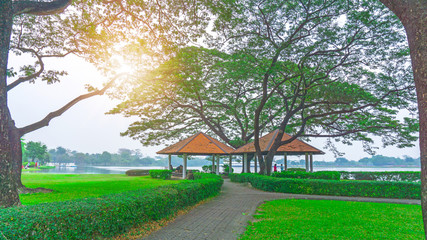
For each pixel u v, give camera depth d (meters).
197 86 20.12
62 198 12.06
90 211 5.11
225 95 28.50
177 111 30.27
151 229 6.91
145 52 16.30
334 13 17.72
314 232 6.49
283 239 5.89
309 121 24.38
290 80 21.58
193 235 6.43
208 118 31.27
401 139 21.69
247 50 17.58
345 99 17.86
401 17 3.54
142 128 27.88
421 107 3.10
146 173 35.47
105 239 5.46
